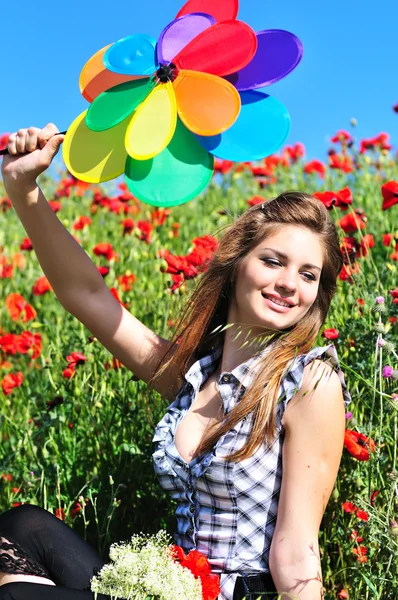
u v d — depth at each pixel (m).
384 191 3.18
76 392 3.35
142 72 2.20
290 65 2.24
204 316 2.40
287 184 6.55
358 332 3.04
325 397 2.09
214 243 3.46
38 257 2.49
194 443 2.21
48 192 7.43
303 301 2.20
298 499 2.05
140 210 6.45
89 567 2.17
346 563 2.69
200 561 1.98
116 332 2.54
